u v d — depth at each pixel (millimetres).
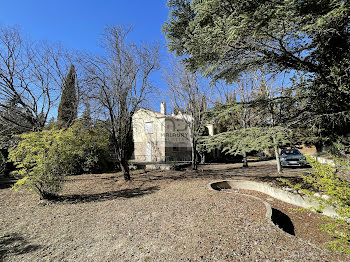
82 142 12141
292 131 5172
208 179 10633
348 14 3324
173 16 6527
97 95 9656
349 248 2857
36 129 10641
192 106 13719
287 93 6586
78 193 8555
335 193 3137
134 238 3977
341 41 4480
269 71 6039
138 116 19891
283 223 5398
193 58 5598
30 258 3500
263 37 4027
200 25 4750
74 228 4738
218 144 6422
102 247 3723
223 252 3201
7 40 10023
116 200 7234
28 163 6887
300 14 3543
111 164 15852
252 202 5727
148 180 11000
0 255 3637
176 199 6738
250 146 5242
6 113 10680
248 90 13180
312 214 5871
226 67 5738
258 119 11703
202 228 4141
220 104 6367
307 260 2908
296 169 11930
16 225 5078
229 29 3619
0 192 8891
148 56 10797
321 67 4809
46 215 5785
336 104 4520
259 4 3525
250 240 3537
